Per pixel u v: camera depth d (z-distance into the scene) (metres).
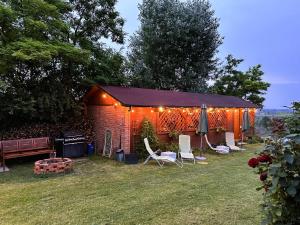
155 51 20.03
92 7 14.73
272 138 2.64
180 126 12.76
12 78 10.75
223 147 12.59
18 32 10.30
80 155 11.25
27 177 7.92
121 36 15.75
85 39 14.61
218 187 7.04
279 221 2.53
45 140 10.36
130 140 10.82
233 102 16.20
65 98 11.71
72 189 6.80
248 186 7.14
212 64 21.66
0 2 9.91
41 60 9.73
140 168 9.27
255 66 22.55
